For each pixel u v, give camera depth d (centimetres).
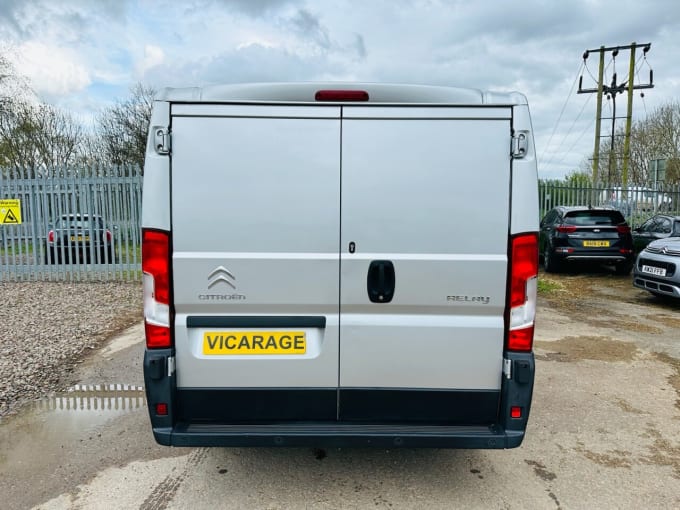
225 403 267
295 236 257
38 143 2548
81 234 1078
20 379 498
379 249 258
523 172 254
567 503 293
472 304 259
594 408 425
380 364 265
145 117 2869
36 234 1080
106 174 1068
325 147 254
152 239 254
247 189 255
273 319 262
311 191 255
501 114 254
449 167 255
